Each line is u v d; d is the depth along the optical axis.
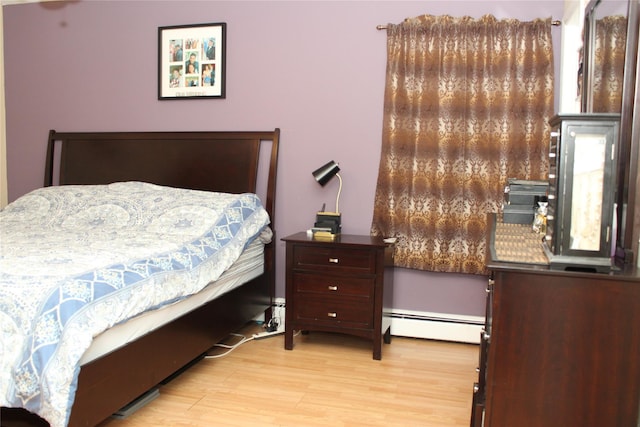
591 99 2.20
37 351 1.53
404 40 3.07
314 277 2.95
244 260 2.99
